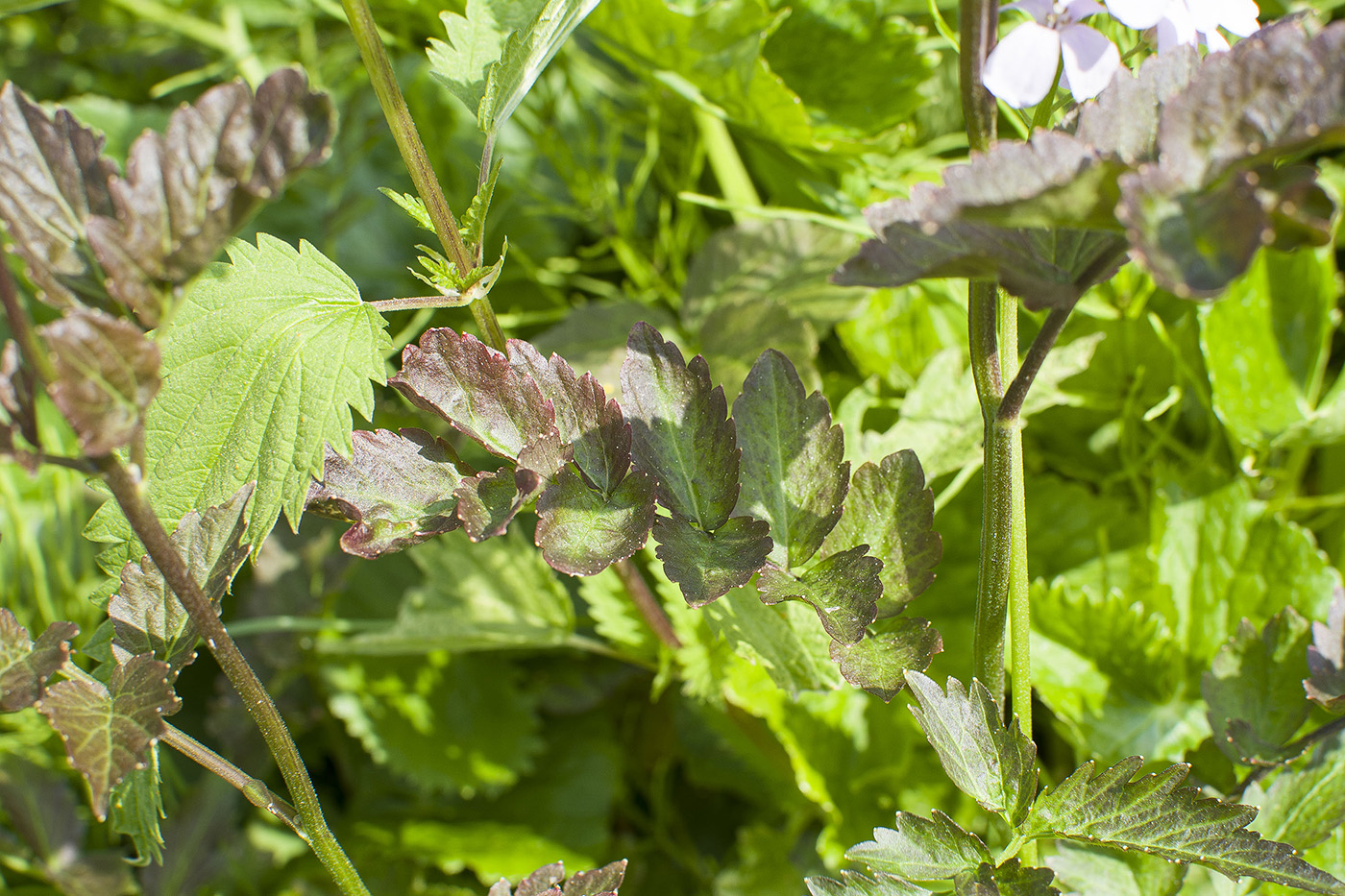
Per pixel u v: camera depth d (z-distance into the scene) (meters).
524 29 0.56
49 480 0.71
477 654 0.74
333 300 0.54
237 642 0.72
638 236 0.84
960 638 0.66
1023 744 0.51
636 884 0.69
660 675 0.64
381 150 0.90
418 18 0.71
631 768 0.74
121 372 0.47
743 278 0.70
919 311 0.70
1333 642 0.55
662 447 0.53
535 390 0.52
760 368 0.54
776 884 0.67
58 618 0.69
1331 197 0.46
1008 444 0.51
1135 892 0.55
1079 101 0.50
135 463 0.48
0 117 0.47
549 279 0.79
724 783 0.70
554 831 0.69
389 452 0.53
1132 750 0.61
